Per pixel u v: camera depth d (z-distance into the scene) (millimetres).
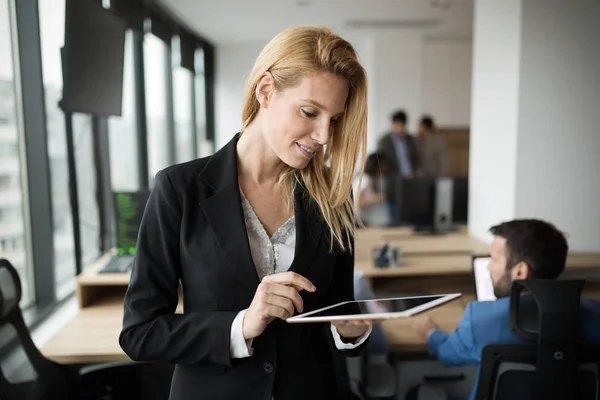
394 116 6113
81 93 2391
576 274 3008
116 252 2779
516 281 1472
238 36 7352
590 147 3096
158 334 892
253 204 987
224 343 865
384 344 1984
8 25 2416
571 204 3137
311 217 995
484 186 3523
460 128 7887
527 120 3047
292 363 965
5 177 2377
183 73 6629
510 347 1487
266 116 921
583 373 1486
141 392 1900
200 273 922
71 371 1706
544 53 3000
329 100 862
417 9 5949
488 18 3402
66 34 2215
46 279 2668
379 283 3021
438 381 2111
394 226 4145
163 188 934
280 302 848
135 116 4602
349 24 6707
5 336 1456
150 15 4703
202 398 949
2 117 2352
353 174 978
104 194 3617
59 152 2889
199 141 7719
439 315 2461
